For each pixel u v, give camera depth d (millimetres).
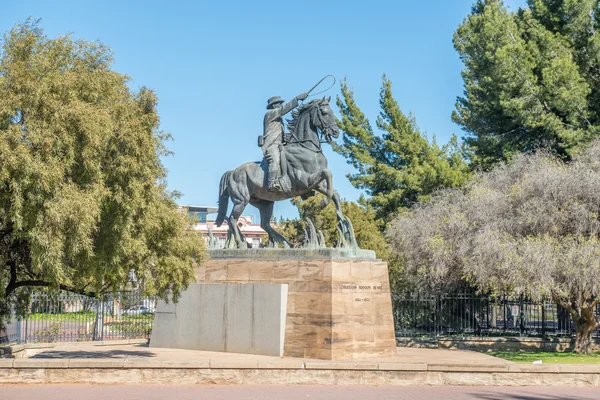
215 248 20500
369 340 17969
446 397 12531
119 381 13641
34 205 13938
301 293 18031
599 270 19812
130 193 15695
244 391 12891
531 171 23969
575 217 21625
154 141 16688
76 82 15352
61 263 14438
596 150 23812
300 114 19250
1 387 13094
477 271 21953
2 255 15570
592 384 13883
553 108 30562
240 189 20031
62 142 14289
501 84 30297
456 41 36781
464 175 32625
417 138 35844
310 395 12547
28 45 15633
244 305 19062
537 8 32375
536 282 20062
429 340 25109
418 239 26984
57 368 13625
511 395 12844
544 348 24234
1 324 19000
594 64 30406
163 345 20922
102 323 25438
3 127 14391
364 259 18469
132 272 17516
